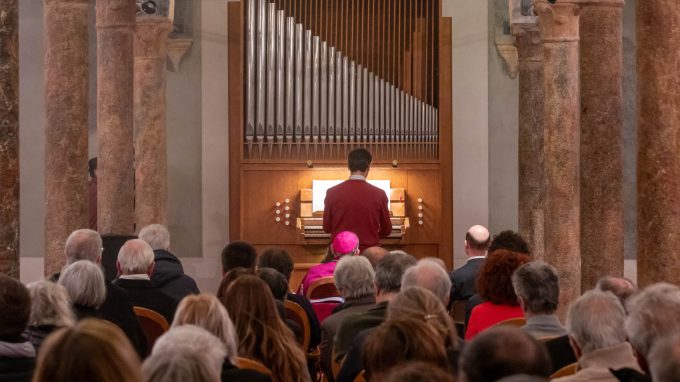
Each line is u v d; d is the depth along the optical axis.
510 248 9.18
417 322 4.73
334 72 17.27
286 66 17.25
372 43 17.39
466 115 18.27
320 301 10.34
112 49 14.13
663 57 9.34
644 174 9.45
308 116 17.25
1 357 5.36
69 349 3.12
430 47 17.48
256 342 6.27
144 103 16.67
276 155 17.28
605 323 5.17
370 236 13.88
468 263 9.78
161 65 16.73
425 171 17.09
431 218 17.06
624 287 7.25
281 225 17.00
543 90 15.10
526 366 3.71
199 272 18.28
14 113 9.82
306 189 16.94
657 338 4.52
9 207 9.74
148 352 7.61
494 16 18.16
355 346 5.82
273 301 6.43
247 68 17.19
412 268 6.76
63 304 6.33
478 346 3.77
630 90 18.02
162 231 10.43
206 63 18.19
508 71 18.20
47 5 12.16
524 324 6.70
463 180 18.28
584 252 11.95
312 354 9.03
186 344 3.92
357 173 14.02
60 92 12.15
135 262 8.46
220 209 18.27
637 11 9.48
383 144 17.30
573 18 14.12
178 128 18.27
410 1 17.28
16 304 5.44
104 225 14.27
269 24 17.27
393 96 17.28
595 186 11.91
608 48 11.91
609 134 11.91
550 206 14.23
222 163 18.27
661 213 9.38
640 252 9.54
